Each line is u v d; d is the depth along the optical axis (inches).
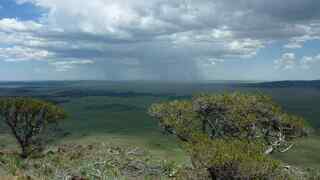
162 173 1496.1
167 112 1605.6
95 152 1959.9
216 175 1090.1
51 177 1178.6
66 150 2082.9
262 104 1533.0
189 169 1398.9
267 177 1079.6
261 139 1515.7
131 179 1393.9
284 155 3221.0
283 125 1528.1
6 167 1205.7
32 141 2250.2
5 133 3444.9
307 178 1481.3
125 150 2175.2
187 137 1546.5
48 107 2310.5
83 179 1218.0
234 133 1530.5
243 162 1057.5
